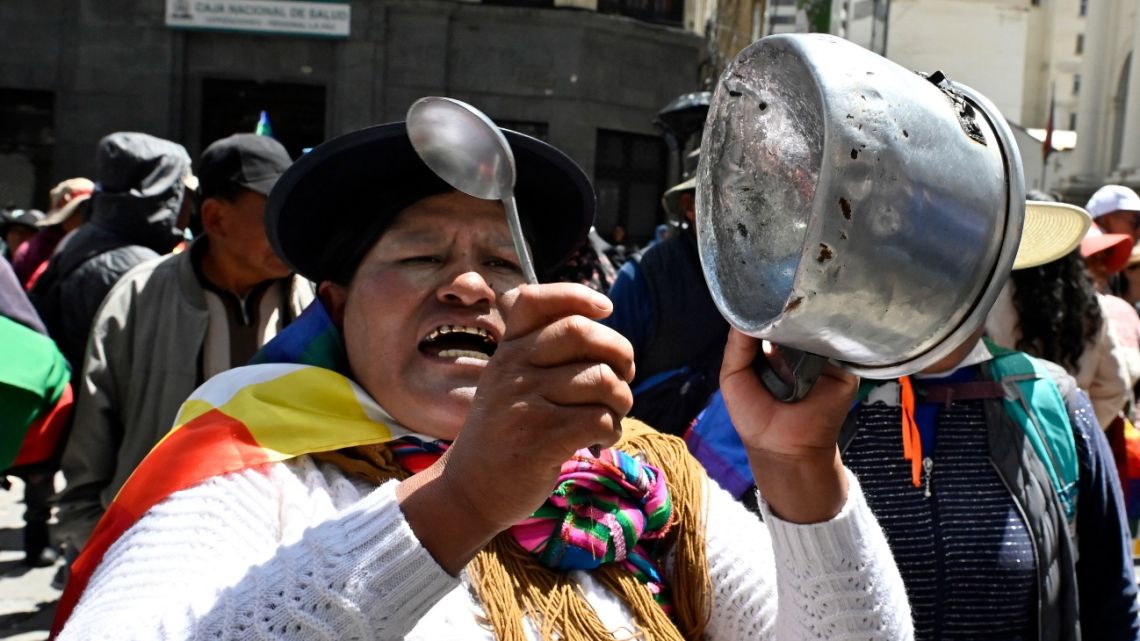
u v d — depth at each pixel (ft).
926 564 6.22
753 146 3.07
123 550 4.02
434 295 4.71
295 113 46.03
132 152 10.73
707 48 48.32
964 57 50.85
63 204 20.12
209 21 44.47
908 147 2.71
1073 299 10.10
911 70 3.21
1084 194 61.82
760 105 3.05
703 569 4.88
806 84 2.83
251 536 4.09
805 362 3.51
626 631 4.54
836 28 36.68
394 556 3.26
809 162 2.85
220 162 8.68
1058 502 6.39
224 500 4.15
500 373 3.25
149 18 44.32
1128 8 60.49
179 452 4.36
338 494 4.47
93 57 44.37
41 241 19.72
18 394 8.23
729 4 48.47
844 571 3.98
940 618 6.21
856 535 4.00
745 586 4.83
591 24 45.65
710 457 6.53
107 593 3.82
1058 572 6.31
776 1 40.01
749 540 5.01
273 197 4.99
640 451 5.23
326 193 4.99
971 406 6.51
